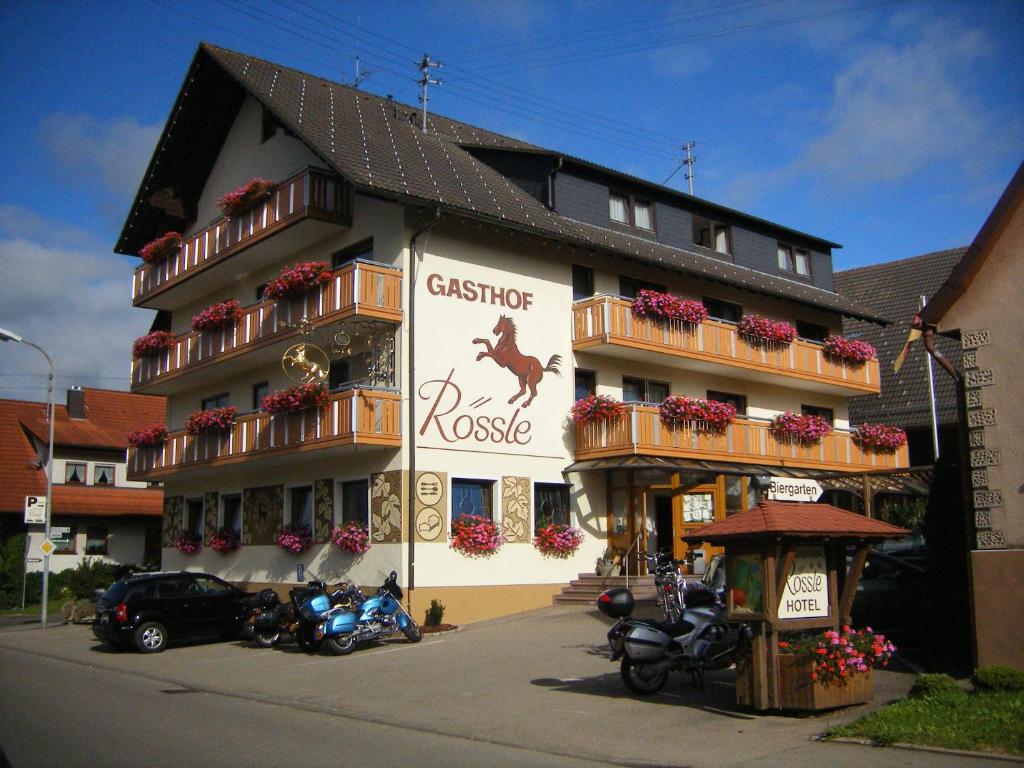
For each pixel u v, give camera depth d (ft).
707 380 91.76
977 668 36.58
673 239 93.71
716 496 83.35
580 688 42.24
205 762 29.22
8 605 118.32
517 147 93.56
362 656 57.00
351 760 29.63
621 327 79.36
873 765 26.76
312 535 77.46
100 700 42.73
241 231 82.94
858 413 112.16
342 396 68.90
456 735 34.12
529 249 79.00
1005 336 38.24
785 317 100.37
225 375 92.07
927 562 44.83
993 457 37.81
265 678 50.14
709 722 34.37
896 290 123.75
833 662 33.78
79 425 147.74
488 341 75.10
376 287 69.62
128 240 102.99
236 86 90.43
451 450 71.61
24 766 28.55
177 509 99.09
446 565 70.08
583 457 79.15
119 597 64.23
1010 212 38.65
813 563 36.06
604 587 75.05
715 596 47.39
